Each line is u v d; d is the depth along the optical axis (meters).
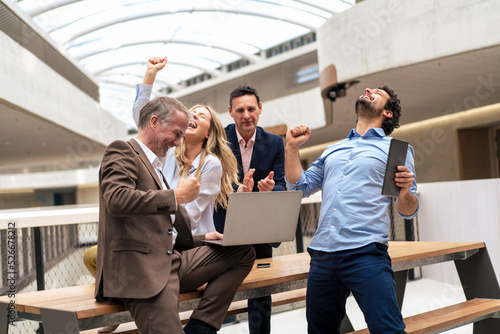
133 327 2.50
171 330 1.60
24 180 25.06
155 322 1.61
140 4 14.66
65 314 1.63
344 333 3.14
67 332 1.63
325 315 2.14
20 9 11.57
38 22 13.23
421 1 7.06
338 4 13.40
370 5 7.65
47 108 12.08
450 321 2.41
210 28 16.62
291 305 2.70
